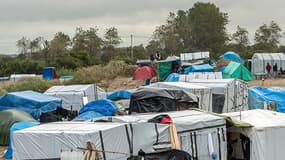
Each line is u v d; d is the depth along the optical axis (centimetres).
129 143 2428
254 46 18812
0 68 13662
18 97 4778
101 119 2877
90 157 2255
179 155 2328
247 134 3009
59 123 2677
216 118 2927
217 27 18212
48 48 17538
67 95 5403
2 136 4175
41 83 7519
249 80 8038
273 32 18838
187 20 18412
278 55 9519
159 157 2298
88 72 9206
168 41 17638
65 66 13025
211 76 6103
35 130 2461
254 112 3291
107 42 17325
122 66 9538
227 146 3078
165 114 2945
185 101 3819
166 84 4519
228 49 18388
